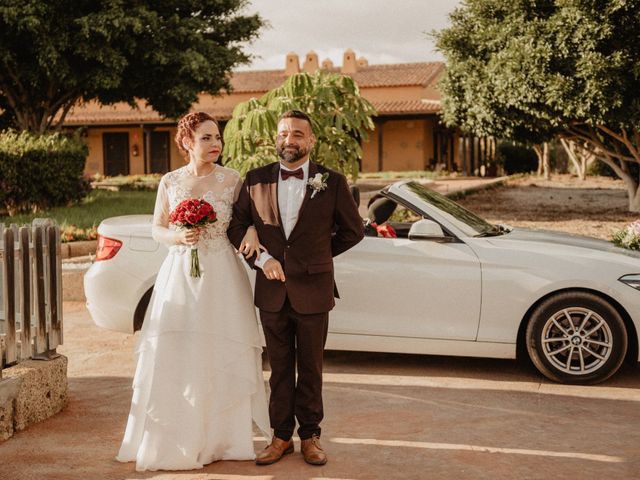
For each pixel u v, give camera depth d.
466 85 16.80
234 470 4.00
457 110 18.06
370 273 5.79
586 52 14.41
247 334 4.11
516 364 6.19
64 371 5.02
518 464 4.05
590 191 26.00
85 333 7.27
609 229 13.83
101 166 41.59
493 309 5.64
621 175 17.84
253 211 4.06
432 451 4.26
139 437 4.08
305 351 4.06
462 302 5.69
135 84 22.66
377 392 5.44
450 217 6.01
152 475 3.93
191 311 4.01
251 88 41.69
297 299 3.95
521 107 15.41
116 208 16.45
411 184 6.54
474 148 39.62
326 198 3.99
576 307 5.52
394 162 38.22
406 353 6.00
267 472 3.97
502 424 4.72
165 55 21.30
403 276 5.75
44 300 4.87
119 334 7.23
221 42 23.88
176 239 4.00
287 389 4.13
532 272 5.59
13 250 4.57
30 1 19.11
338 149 9.12
